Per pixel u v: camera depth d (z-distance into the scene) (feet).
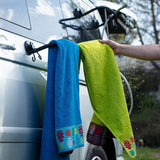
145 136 33.01
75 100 7.66
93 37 11.93
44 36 8.35
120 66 20.44
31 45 7.39
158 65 35.73
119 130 8.06
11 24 7.20
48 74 7.43
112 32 15.84
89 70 8.13
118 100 8.17
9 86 6.72
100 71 8.30
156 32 33.27
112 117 8.11
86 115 9.68
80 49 8.27
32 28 7.91
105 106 8.19
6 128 6.50
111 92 8.23
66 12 10.24
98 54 8.41
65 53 7.61
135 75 20.04
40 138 7.41
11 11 7.36
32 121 7.22
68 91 7.44
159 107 34.22
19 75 7.03
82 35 11.00
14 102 6.78
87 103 9.82
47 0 9.23
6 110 6.57
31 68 7.45
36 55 7.66
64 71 7.47
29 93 7.24
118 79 8.30
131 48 8.77
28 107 7.14
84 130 9.52
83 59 8.31
